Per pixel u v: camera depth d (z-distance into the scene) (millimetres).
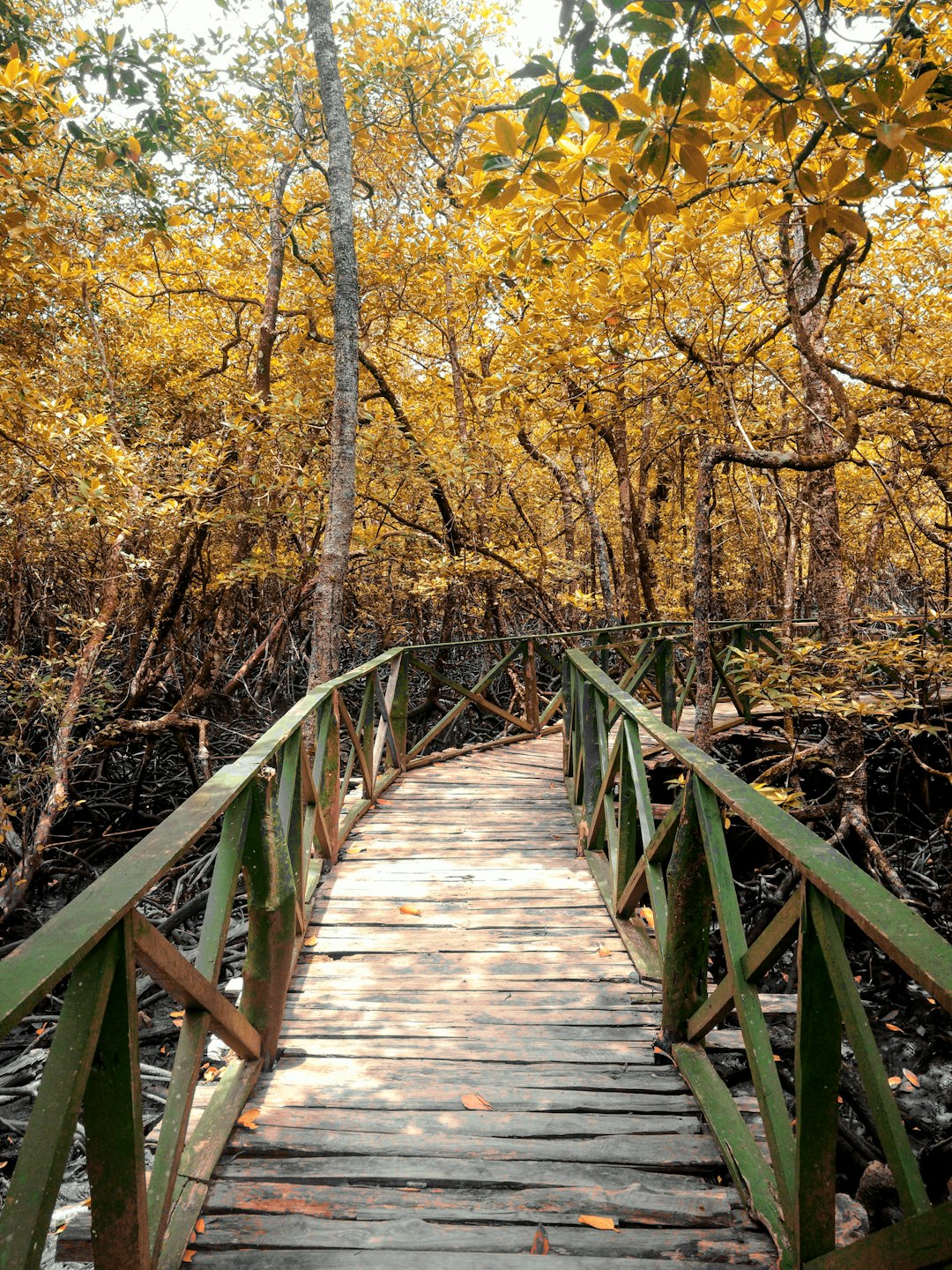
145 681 9516
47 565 11422
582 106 2270
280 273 8898
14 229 5277
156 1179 1838
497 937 3869
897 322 6656
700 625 5070
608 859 4609
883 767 8383
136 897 1527
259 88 8812
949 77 2557
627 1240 2012
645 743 7691
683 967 2758
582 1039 2982
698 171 2367
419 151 10031
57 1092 1270
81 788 10031
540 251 3891
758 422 7312
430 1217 2096
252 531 11336
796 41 2789
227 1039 2453
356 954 3705
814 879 1559
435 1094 2637
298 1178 2244
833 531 5832
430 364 11648
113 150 5168
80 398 9219
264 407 7973
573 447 8180
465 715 12953
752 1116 2502
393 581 14617
